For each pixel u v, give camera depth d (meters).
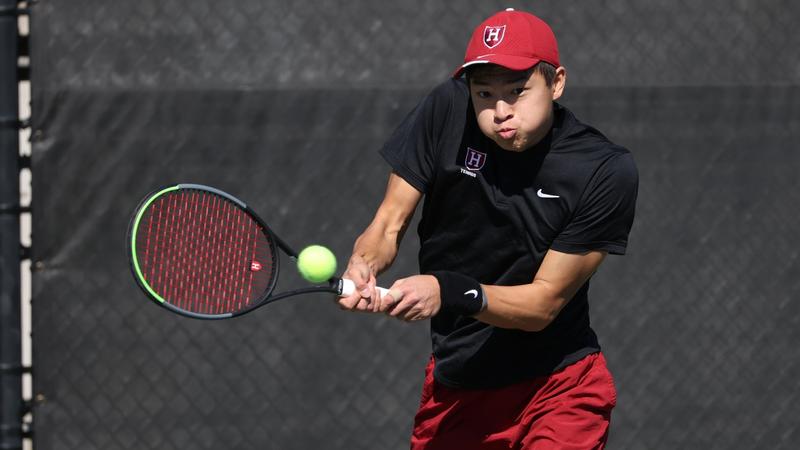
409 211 9.80
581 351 9.76
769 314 14.01
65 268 13.47
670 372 13.90
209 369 13.53
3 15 13.52
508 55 8.31
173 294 9.91
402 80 13.51
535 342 9.62
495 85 8.44
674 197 13.88
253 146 13.45
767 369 14.02
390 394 13.59
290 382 13.55
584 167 8.95
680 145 13.85
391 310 8.48
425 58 13.52
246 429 13.54
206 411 13.55
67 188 13.44
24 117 14.67
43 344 13.48
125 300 13.50
